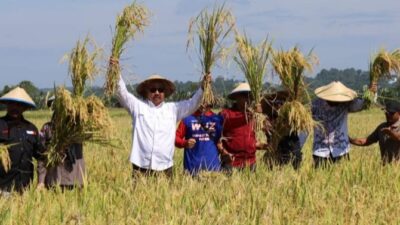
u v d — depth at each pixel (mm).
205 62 9312
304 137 10461
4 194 8773
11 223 7691
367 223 7906
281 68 9711
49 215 7887
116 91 9359
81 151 9344
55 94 8953
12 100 8992
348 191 8945
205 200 8484
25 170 9109
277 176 9508
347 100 10422
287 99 9867
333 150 10656
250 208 8195
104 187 9266
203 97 9422
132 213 8055
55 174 9195
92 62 9031
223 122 10141
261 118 9664
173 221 7727
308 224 7875
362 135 21859
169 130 9578
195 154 10000
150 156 9484
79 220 7750
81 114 8852
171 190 8844
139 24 9219
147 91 9641
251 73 9609
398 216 8203
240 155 10125
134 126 9547
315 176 9719
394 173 9969
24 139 9078
